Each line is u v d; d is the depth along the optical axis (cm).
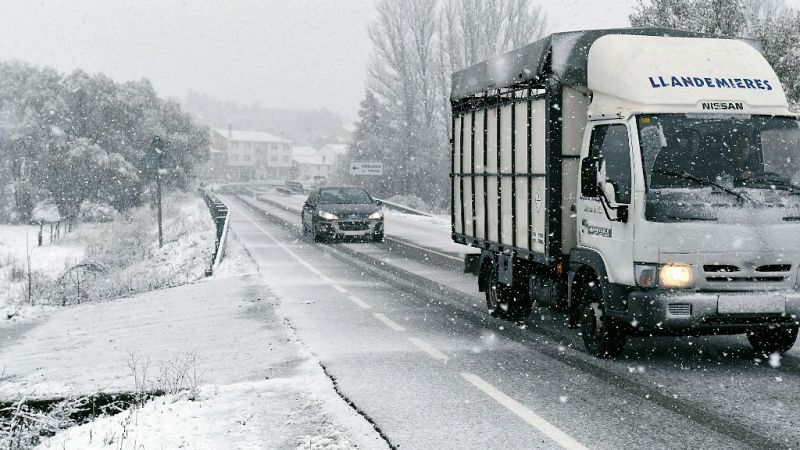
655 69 815
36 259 3030
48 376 937
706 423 618
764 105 813
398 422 625
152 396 747
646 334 812
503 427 611
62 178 5931
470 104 1244
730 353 888
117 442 592
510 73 1020
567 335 1006
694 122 789
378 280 1606
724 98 805
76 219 5412
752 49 871
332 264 1912
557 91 905
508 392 716
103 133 6291
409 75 6212
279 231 3033
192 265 2142
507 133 1074
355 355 882
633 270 771
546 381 758
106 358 1008
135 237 3212
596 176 822
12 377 952
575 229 920
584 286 888
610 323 834
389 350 910
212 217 3225
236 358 903
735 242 753
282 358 879
